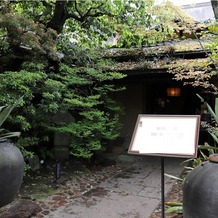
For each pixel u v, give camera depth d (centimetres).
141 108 743
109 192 399
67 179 452
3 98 358
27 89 390
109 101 579
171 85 750
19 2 550
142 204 349
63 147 558
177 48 529
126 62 567
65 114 524
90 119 510
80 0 546
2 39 421
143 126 234
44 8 577
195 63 441
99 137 532
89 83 510
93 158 587
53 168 513
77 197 375
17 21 402
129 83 729
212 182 189
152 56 562
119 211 325
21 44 440
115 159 626
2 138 301
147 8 517
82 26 604
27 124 401
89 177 481
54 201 354
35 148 536
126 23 558
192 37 592
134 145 228
